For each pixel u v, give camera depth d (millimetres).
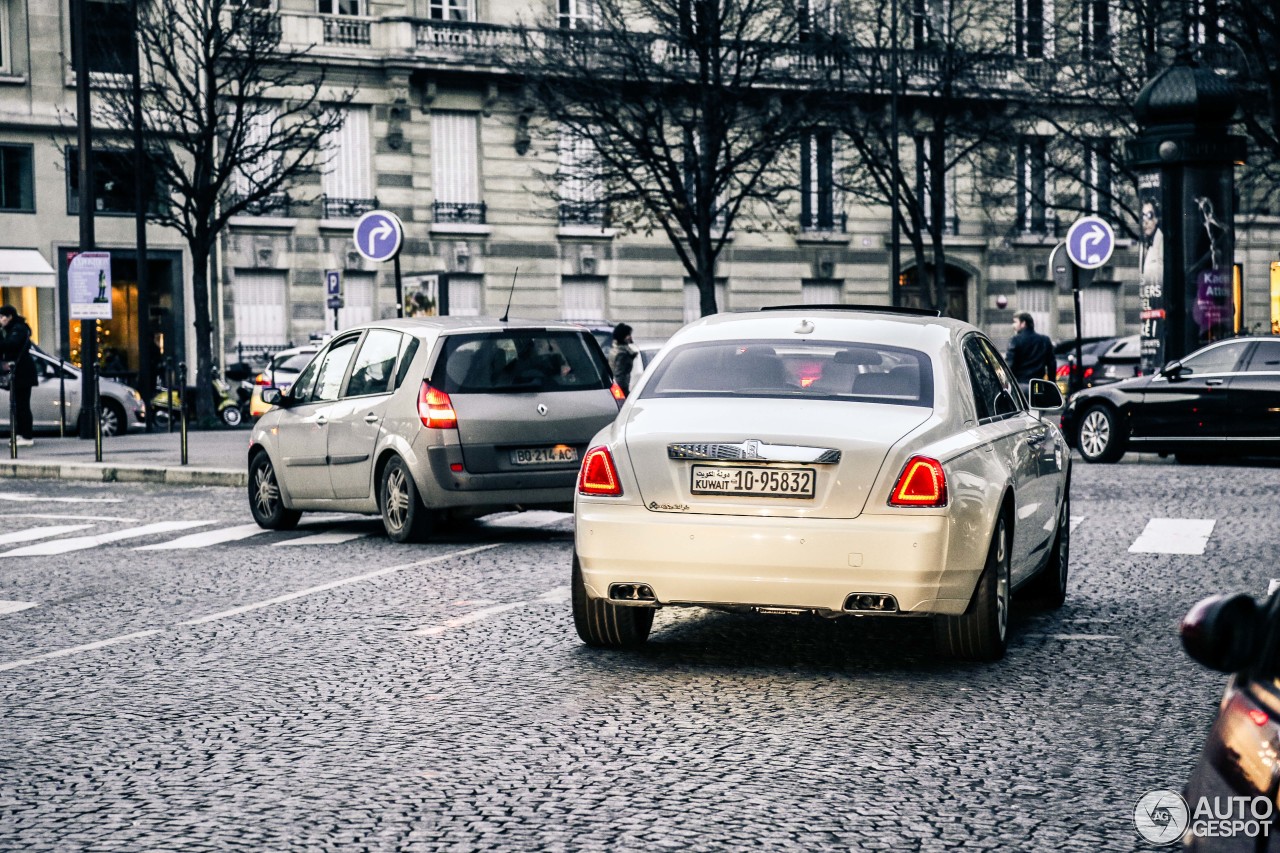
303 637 9078
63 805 5609
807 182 49531
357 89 44375
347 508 14125
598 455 7918
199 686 7742
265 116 43156
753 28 37688
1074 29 44719
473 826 5285
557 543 13531
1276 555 12047
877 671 7918
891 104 41625
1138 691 7410
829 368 8172
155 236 41906
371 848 5051
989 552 7836
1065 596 10336
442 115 45625
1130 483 18156
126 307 41719
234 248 43125
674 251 48312
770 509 7570
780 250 49719
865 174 43312
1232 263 23844
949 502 7480
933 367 8203
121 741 6598
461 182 45875
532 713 7020
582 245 47219
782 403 7902
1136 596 10297
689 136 36562
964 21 44219
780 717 6910
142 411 31656
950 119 47344
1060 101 41188
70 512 17141
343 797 5672
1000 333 52719
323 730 6750
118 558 13094
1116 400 21359
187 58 38594
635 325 47906
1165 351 23750
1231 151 23625
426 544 13555
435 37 44969
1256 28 29094
